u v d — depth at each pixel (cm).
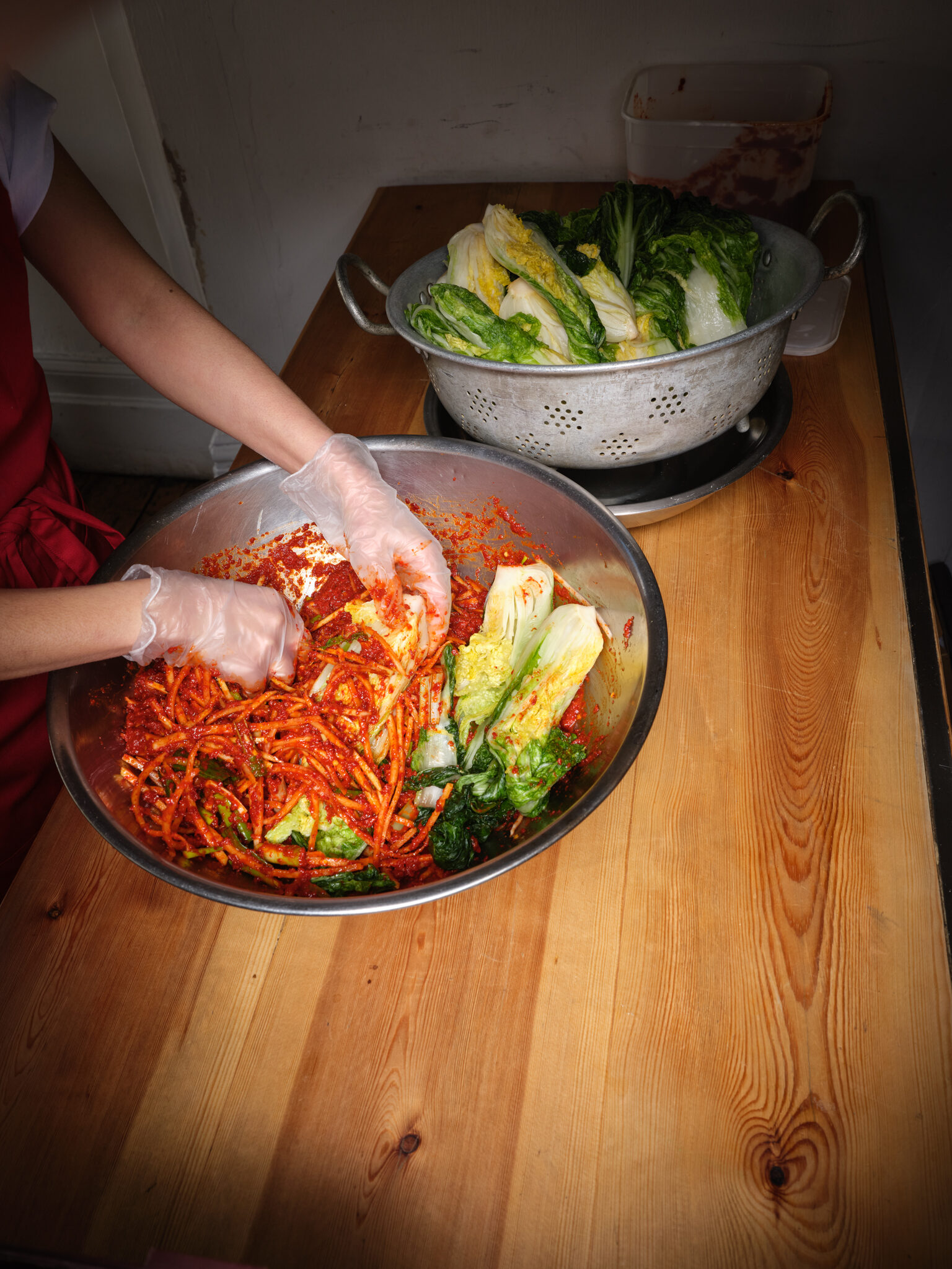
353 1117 75
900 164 179
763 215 161
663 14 169
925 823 89
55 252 110
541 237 122
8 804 113
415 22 180
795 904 84
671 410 105
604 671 102
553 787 98
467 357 101
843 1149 70
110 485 294
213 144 208
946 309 194
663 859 88
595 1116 73
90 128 209
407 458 113
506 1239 68
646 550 119
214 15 185
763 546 118
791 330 150
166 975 84
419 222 190
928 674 101
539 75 183
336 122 200
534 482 106
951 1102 72
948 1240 65
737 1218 67
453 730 103
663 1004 79
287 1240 69
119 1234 70
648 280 125
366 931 86
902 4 159
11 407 110
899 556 115
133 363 114
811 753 95
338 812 96
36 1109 77
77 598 91
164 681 105
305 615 123
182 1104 77
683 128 152
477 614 117
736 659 105
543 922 85
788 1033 76
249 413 111
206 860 95
